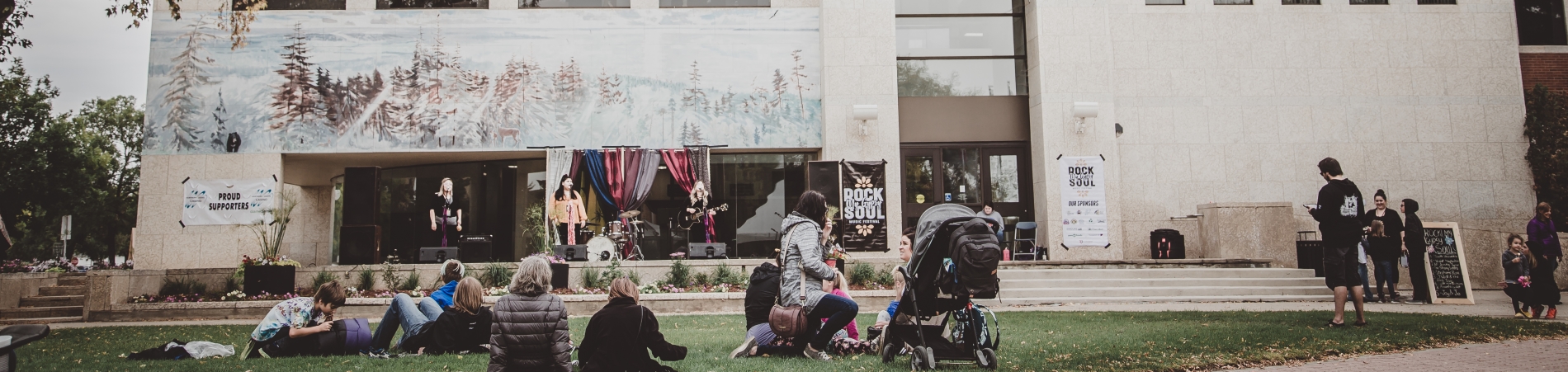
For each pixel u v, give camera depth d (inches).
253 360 294.0
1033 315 464.8
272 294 609.9
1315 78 812.6
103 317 570.3
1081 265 676.7
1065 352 288.5
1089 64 788.0
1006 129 813.2
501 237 810.2
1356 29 820.6
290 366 276.7
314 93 761.0
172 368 277.7
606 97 778.8
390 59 768.9
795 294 269.6
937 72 820.6
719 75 789.2
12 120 1168.8
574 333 415.2
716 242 783.1
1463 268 533.6
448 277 334.0
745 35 795.4
